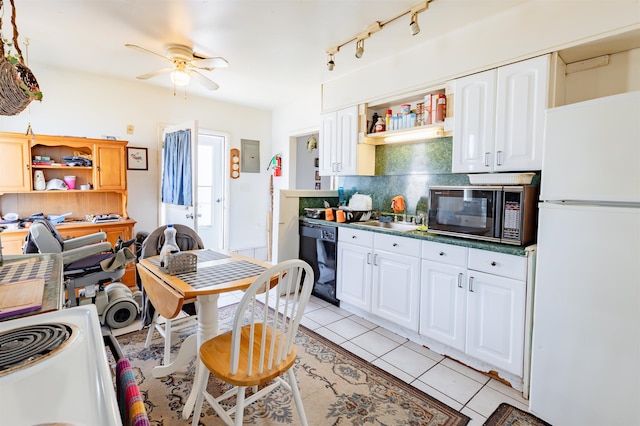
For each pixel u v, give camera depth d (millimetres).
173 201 3816
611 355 1447
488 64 2299
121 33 2580
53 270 1383
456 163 2510
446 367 2229
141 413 596
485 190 2148
